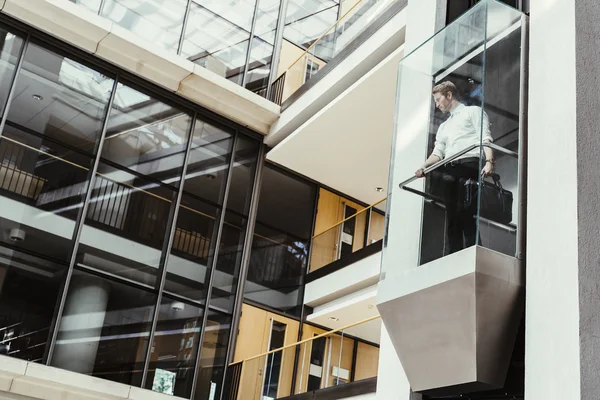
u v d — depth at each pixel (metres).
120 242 13.86
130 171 14.38
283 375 12.63
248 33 16.94
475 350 5.25
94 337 12.98
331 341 11.84
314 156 16.52
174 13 15.73
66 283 12.91
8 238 12.57
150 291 13.97
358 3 15.03
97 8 14.54
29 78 13.61
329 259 16.27
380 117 14.66
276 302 16.05
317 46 16.22
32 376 12.04
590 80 5.38
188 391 13.86
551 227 5.11
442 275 5.52
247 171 16.41
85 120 14.06
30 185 13.06
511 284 5.34
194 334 14.33
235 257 15.55
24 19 13.59
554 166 5.27
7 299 12.28
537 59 5.80
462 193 5.67
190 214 15.06
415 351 5.84
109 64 14.62
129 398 12.97
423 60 6.54
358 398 10.52
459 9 8.09
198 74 15.22
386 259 6.39
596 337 4.62
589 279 4.76
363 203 18.55
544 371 4.76
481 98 5.71
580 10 5.56
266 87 16.95
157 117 15.14
